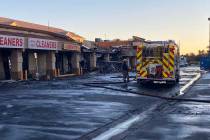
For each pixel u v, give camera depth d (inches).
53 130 459.5
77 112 600.4
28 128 470.0
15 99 775.7
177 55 1209.4
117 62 2341.3
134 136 428.5
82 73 2039.9
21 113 587.8
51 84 1226.6
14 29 1519.4
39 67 1654.8
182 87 1071.0
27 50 1572.3
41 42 1534.2
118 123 512.4
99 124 501.4
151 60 1117.7
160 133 442.6
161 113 601.3
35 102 725.3
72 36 2049.7
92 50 2236.7
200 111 618.2
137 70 1134.4
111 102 731.4
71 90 992.2
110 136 432.8
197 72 2242.9
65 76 1781.5
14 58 1416.1
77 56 1977.1
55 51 1696.6
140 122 519.8
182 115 576.7
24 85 1186.0
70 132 449.7
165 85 1138.7
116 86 1104.2
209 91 944.3
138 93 894.4
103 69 2266.2
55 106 668.1
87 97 818.8
